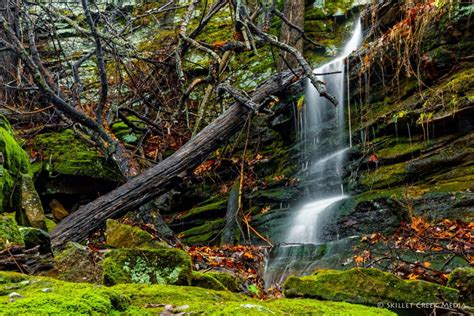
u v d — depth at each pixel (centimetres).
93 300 183
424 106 620
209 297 245
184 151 606
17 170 528
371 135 701
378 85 734
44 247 338
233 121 643
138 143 858
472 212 485
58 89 734
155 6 1244
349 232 570
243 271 510
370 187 632
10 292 214
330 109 799
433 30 662
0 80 892
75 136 851
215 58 653
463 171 554
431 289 286
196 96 980
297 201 721
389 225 541
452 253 422
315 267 503
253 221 696
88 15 612
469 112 575
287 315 213
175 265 290
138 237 453
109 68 1077
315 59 991
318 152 775
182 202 843
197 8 1216
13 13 768
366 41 863
